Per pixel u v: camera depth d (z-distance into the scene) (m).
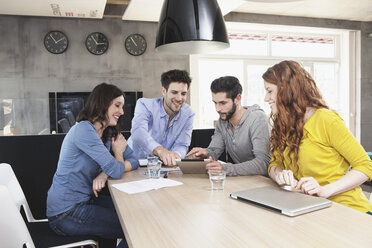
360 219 1.09
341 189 1.40
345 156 1.49
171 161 2.00
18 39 5.41
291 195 1.33
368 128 7.43
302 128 1.58
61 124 3.74
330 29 7.05
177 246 0.92
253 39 7.00
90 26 5.69
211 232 1.01
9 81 5.39
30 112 3.62
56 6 4.81
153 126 2.50
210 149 2.28
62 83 5.59
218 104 2.05
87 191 1.88
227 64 6.77
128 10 5.20
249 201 1.30
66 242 1.71
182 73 2.31
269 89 1.65
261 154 1.90
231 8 5.07
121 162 1.92
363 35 7.28
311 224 1.05
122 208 1.28
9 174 1.95
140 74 5.94
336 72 7.55
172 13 1.64
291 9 6.33
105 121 1.97
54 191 1.81
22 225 1.29
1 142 2.75
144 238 0.98
